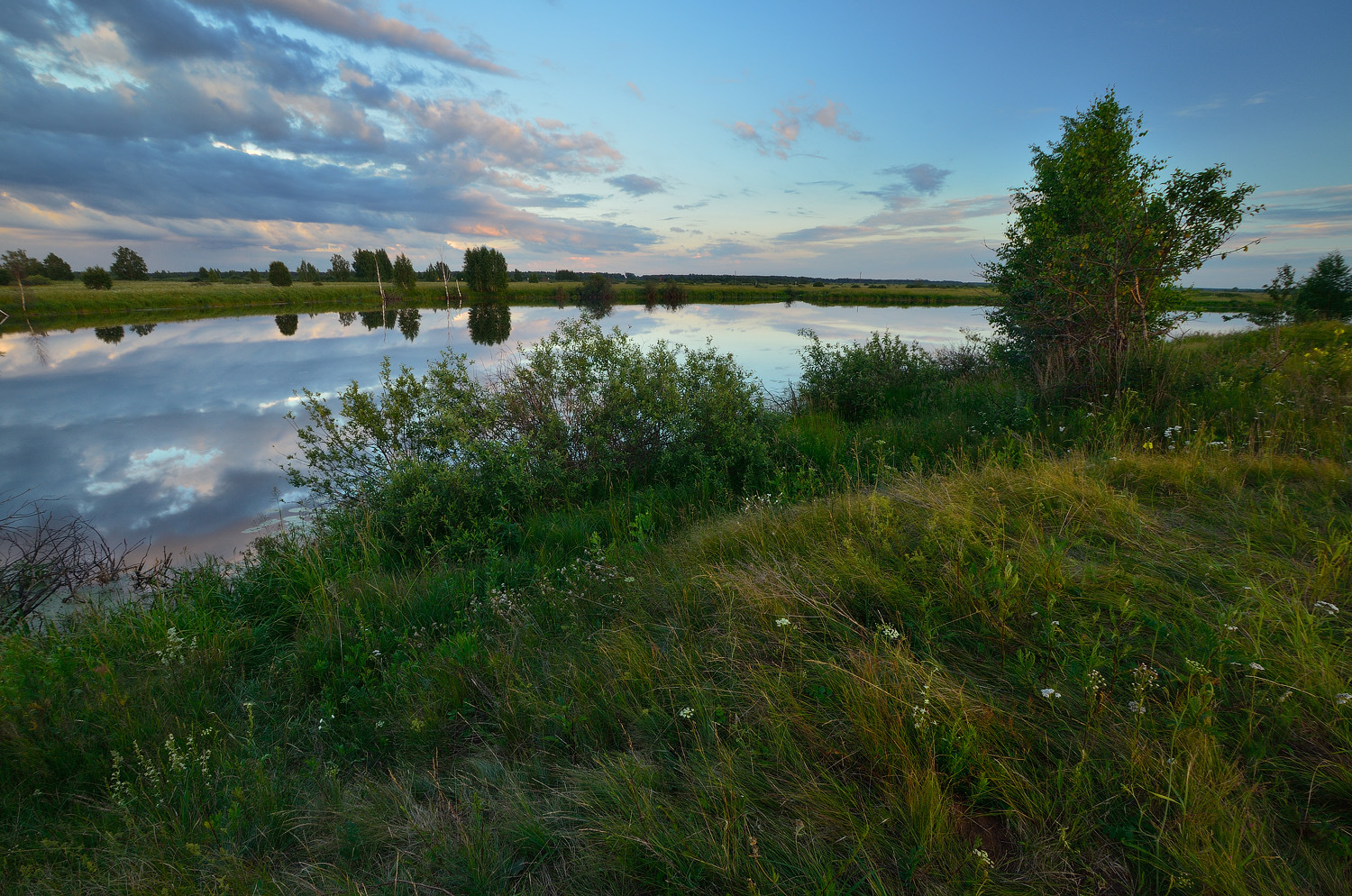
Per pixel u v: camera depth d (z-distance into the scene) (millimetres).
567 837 2254
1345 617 2711
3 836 2561
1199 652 2549
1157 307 9680
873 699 2459
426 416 7484
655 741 2725
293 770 3000
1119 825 1973
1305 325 10031
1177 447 5387
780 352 21234
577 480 7129
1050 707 2426
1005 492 4410
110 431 12492
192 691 3576
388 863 2297
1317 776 2016
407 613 4484
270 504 8523
